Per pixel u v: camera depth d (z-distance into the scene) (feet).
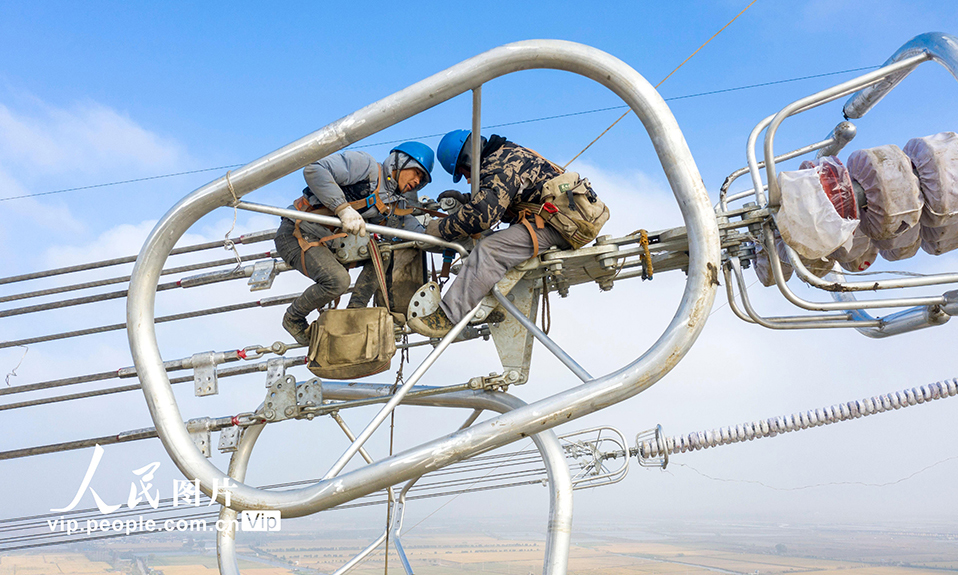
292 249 11.48
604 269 10.69
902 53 10.67
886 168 9.50
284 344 12.11
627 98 7.97
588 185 10.09
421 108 8.29
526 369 11.43
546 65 8.11
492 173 10.18
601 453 14.73
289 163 8.57
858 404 13.06
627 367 7.92
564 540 11.12
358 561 16.37
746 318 11.70
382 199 11.32
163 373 9.43
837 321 12.33
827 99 9.80
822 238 9.21
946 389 12.30
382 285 11.21
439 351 10.25
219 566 13.32
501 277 10.34
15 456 12.96
